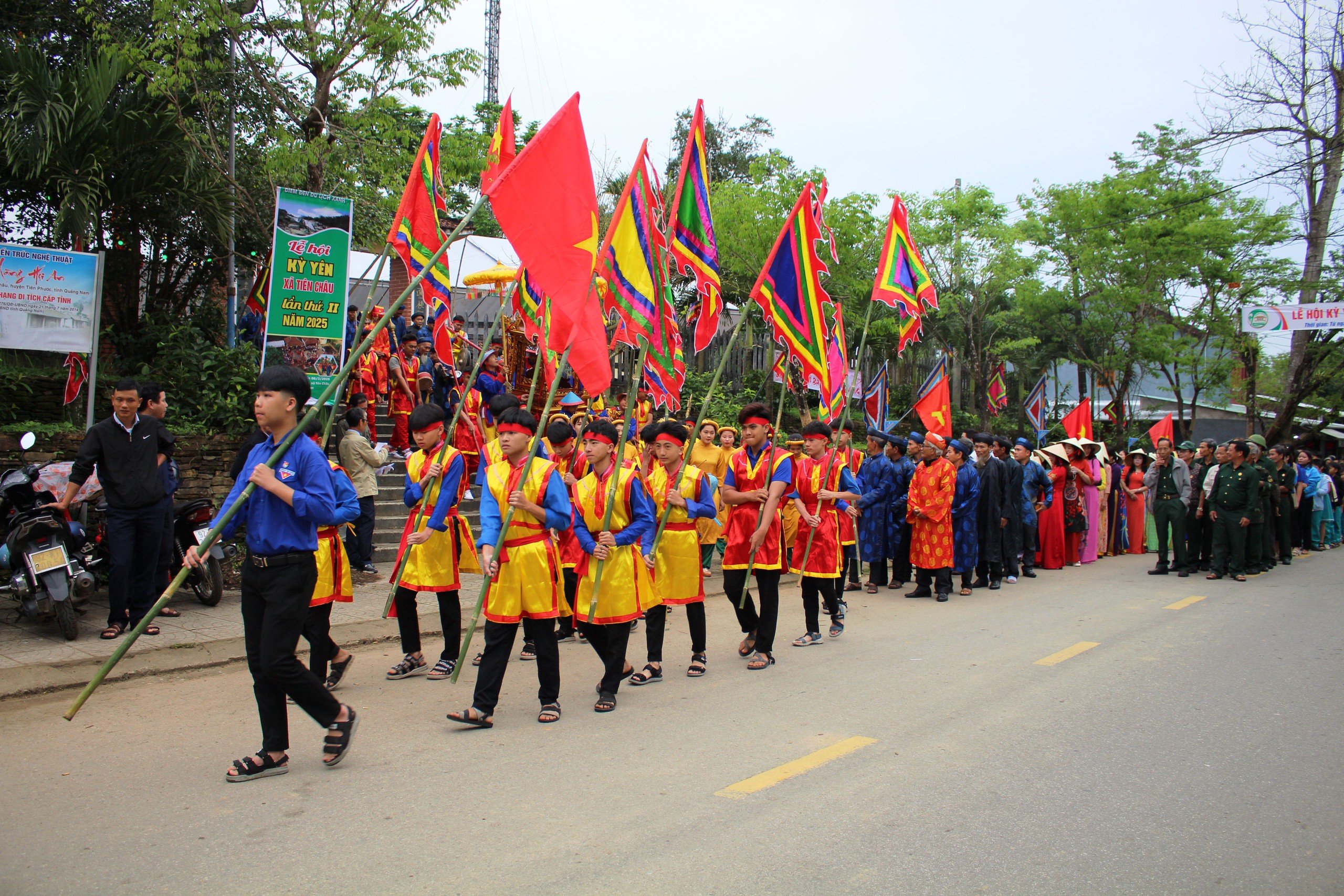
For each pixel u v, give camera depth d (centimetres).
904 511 1136
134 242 1208
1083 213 2466
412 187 727
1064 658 726
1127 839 386
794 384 1925
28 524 693
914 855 367
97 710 559
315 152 1348
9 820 396
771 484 691
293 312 959
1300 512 1673
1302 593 1111
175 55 1266
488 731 532
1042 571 1337
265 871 348
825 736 523
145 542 720
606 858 362
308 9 1352
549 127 568
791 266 784
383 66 1390
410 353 1383
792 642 796
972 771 466
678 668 701
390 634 779
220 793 428
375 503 1080
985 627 864
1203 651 758
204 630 739
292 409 443
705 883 341
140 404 724
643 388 1194
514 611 537
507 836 381
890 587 1155
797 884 341
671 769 465
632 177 653
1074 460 1447
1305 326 1719
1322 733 540
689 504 659
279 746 453
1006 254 2555
